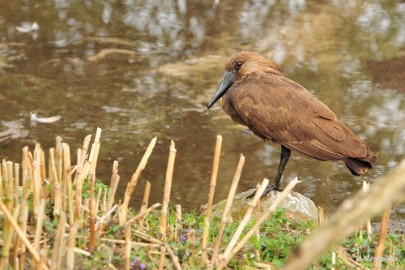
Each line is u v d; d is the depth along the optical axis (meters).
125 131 15.01
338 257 7.87
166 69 17.56
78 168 7.56
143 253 7.35
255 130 10.81
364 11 20.64
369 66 17.88
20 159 13.80
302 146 10.45
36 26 19.16
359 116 15.77
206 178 13.48
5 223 6.79
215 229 8.35
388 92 16.77
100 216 7.88
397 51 18.64
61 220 6.49
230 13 20.50
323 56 18.34
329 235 3.21
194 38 19.12
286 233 8.82
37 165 7.33
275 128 10.58
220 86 11.36
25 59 17.78
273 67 11.39
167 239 7.73
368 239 8.55
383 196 3.22
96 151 8.19
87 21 19.81
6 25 19.34
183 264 7.34
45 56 17.97
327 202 12.86
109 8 20.56
